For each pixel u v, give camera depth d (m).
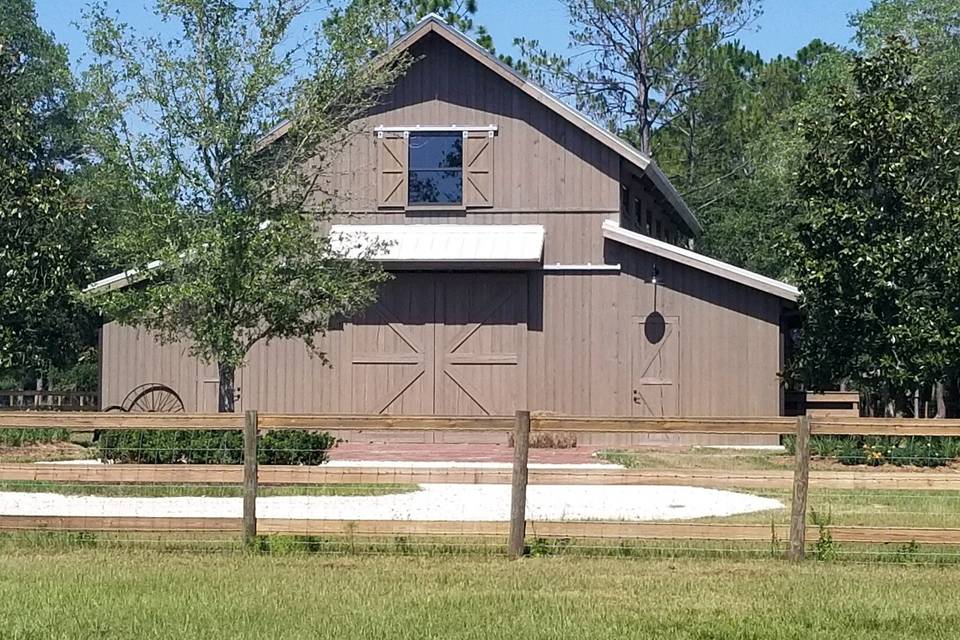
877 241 22.69
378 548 12.63
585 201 26.20
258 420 12.73
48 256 22.02
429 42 26.70
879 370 22.89
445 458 22.72
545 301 26.12
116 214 22.61
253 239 19.33
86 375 38.09
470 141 26.48
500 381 26.08
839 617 9.77
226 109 20.03
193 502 15.61
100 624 9.33
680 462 21.20
